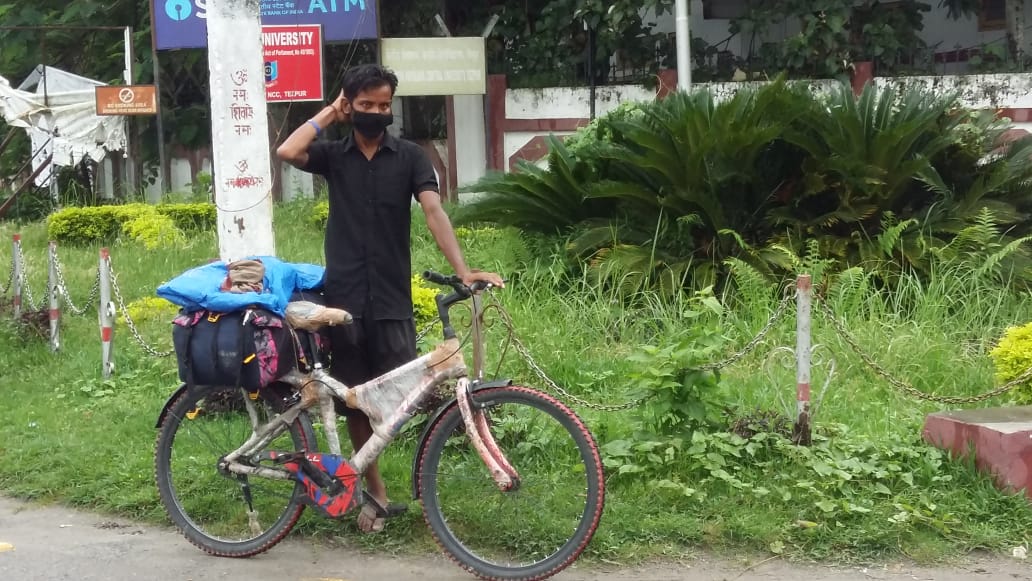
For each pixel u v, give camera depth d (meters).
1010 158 9.16
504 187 9.61
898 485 5.09
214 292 4.39
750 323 7.65
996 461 5.02
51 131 16.92
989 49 13.19
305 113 16.64
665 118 9.00
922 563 4.49
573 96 14.38
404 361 4.66
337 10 14.35
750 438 5.40
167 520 5.12
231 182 6.41
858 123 8.54
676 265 8.63
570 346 7.52
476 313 4.94
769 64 13.66
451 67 14.36
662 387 5.27
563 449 5.22
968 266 8.20
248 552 4.66
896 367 6.82
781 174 9.08
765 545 4.63
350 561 4.61
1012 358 5.97
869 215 8.66
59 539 4.95
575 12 14.17
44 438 6.26
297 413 4.58
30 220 17.25
